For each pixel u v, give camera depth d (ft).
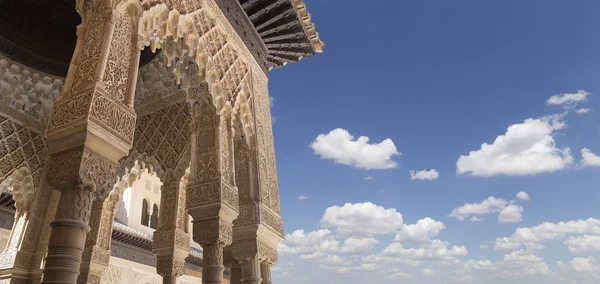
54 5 18.22
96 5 11.08
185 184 19.30
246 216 16.49
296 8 21.13
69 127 8.93
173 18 13.56
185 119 19.70
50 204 19.45
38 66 20.21
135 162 20.30
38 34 19.36
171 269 16.87
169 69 20.84
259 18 21.03
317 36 23.02
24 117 19.51
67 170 8.63
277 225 17.99
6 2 17.72
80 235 8.38
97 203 19.88
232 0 19.07
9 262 17.65
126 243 39.06
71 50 20.39
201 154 15.07
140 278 40.06
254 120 18.61
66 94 9.68
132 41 11.18
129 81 10.53
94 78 9.53
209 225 13.64
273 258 17.21
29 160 19.25
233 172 15.39
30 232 18.44
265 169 18.54
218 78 16.10
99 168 9.00
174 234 17.44
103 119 9.23
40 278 17.83
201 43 15.24
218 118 15.58
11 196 27.17
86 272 18.26
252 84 19.54
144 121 20.81
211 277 12.98
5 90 18.94
